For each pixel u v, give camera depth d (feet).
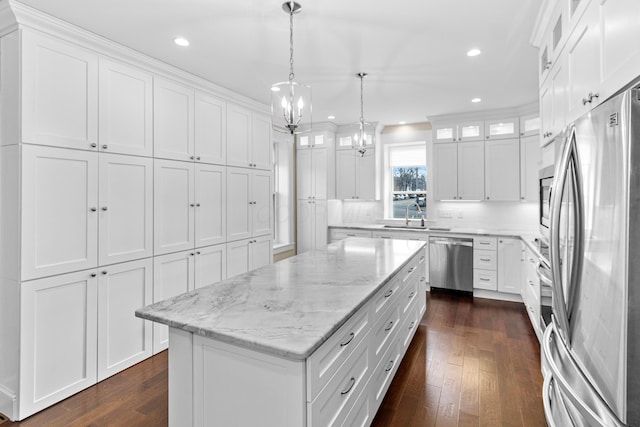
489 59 9.57
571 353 3.92
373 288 5.94
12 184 6.84
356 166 18.47
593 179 3.48
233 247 12.23
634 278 2.88
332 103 13.93
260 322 4.45
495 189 15.20
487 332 11.03
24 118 6.75
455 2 6.85
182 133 10.30
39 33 6.99
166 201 9.80
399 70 10.34
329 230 18.35
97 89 8.07
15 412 6.76
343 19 7.45
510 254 14.10
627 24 3.79
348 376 4.99
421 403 7.27
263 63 9.74
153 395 7.61
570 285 3.96
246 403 4.21
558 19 6.83
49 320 7.21
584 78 5.27
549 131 7.82
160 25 7.60
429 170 17.51
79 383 7.72
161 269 9.67
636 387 2.87
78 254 7.69
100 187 8.13
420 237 16.08
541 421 6.64
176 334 4.69
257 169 13.44
